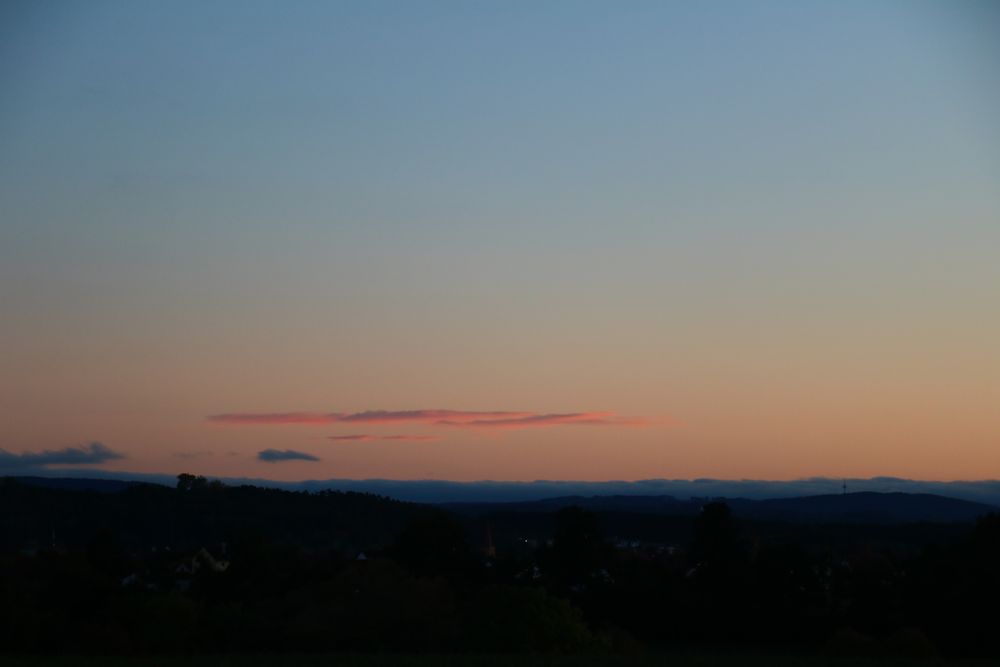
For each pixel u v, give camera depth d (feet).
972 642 196.85
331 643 173.37
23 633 174.40
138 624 181.27
